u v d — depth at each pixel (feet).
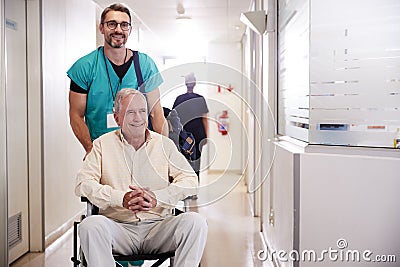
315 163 8.16
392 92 8.13
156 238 8.68
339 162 8.02
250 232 15.85
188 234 8.24
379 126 8.25
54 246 14.79
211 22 23.94
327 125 8.70
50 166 14.98
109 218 8.88
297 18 10.62
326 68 8.69
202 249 8.39
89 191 8.52
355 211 7.97
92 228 8.02
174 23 23.86
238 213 17.84
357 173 7.95
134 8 21.03
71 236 15.92
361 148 8.22
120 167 8.84
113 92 12.42
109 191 8.46
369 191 7.89
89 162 8.90
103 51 12.51
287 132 12.35
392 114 8.14
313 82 8.82
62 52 16.28
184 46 26.96
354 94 8.45
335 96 8.61
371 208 7.89
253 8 19.90
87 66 12.37
